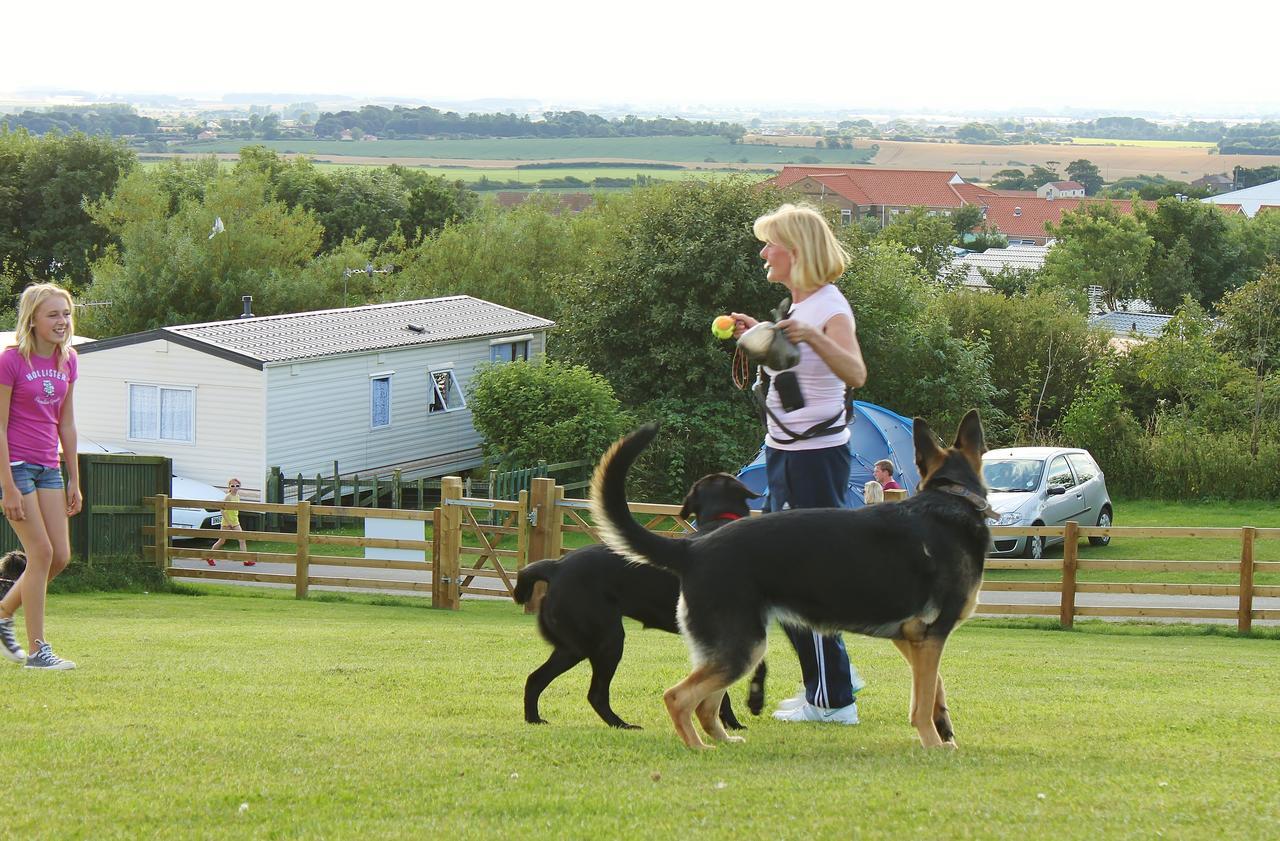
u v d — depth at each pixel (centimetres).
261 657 984
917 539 588
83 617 1373
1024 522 2166
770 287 3212
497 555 1670
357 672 883
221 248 4116
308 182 6831
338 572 2089
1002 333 3938
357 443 2925
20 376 740
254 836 417
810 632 631
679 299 3259
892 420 2405
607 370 3328
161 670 840
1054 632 1543
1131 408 3706
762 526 588
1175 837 412
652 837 415
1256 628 1535
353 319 3155
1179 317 3669
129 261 3969
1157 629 1559
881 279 3447
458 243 4675
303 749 554
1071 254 6669
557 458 2800
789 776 516
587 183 15375
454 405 3198
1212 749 617
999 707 779
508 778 506
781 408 639
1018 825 428
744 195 3294
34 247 6084
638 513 1620
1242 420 3300
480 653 1064
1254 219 7700
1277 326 3566
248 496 2675
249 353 2672
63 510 779
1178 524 2652
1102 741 649
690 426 3086
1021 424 3619
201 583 1836
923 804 457
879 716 730
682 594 590
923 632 597
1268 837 414
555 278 3981
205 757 530
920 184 13488
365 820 438
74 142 6066
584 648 701
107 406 2797
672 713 588
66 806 449
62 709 651
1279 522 2658
